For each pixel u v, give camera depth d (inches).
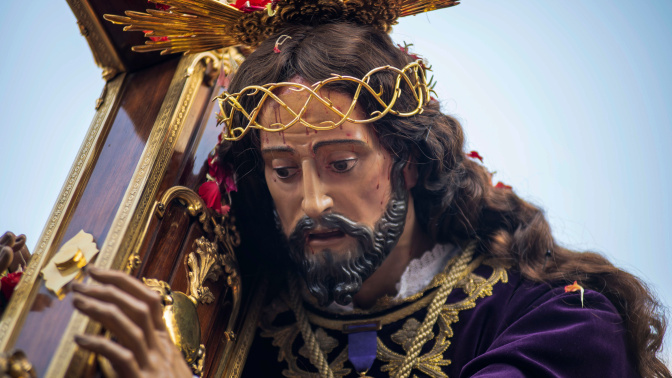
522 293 62.7
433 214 65.6
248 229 67.3
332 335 63.7
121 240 52.6
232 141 62.1
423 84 61.6
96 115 64.9
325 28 59.4
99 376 47.4
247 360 64.3
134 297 45.5
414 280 64.9
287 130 56.7
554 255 67.4
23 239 60.2
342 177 57.7
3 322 49.5
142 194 55.5
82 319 47.7
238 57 68.9
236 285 63.5
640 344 61.1
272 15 60.1
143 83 65.9
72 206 57.3
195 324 56.3
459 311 62.5
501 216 68.9
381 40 60.4
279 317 66.2
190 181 61.3
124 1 63.9
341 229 58.3
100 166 60.2
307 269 59.7
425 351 61.1
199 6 59.9
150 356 44.6
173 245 57.9
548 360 55.7
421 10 62.8
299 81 56.9
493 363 55.9
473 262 66.1
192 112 62.8
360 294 65.3
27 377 45.5
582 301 60.4
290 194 59.1
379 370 61.0
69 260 51.4
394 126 58.9
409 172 63.8
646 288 65.1
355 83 56.4
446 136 64.4
